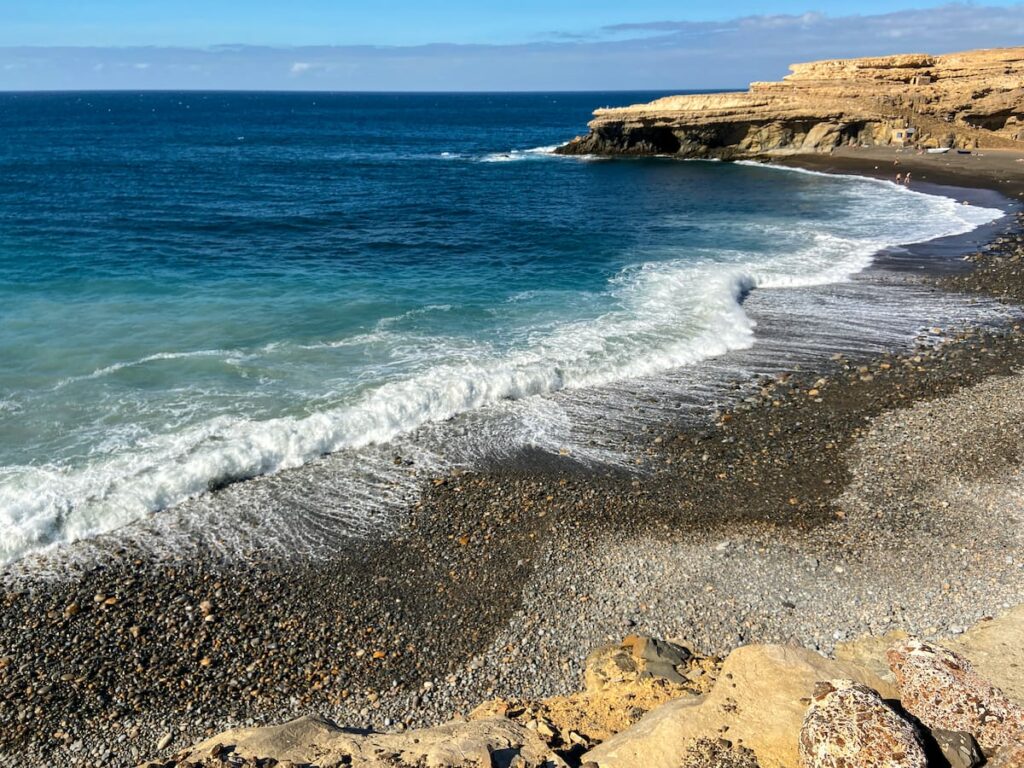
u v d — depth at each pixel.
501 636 9.69
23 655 9.20
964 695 6.99
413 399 15.69
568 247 30.56
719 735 7.01
